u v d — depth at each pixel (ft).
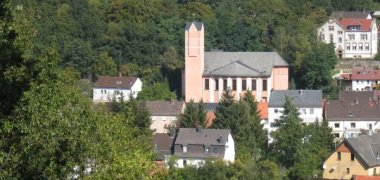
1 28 325.01
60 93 398.21
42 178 333.21
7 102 315.17
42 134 344.49
